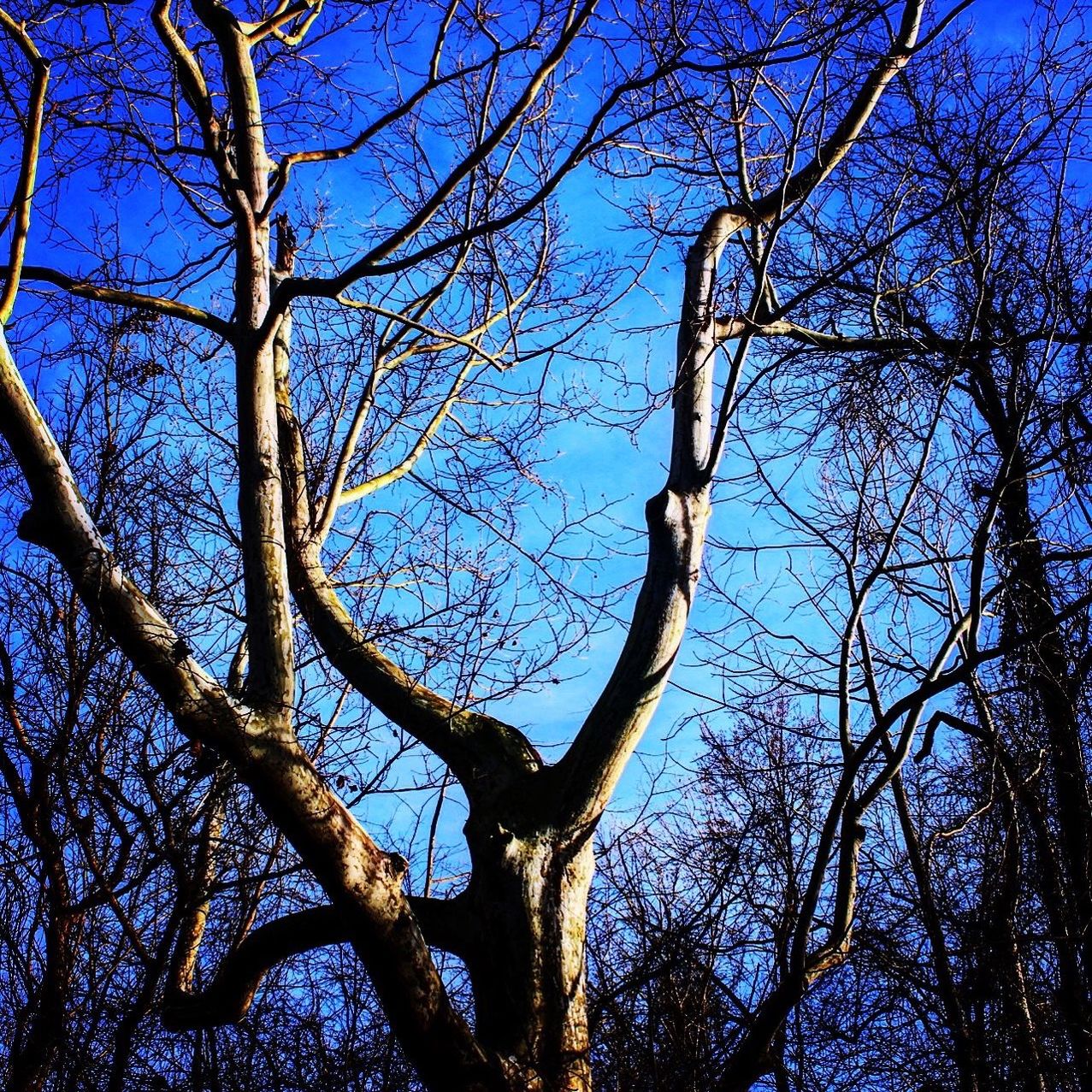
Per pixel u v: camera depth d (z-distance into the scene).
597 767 6.54
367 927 5.42
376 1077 7.06
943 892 7.51
